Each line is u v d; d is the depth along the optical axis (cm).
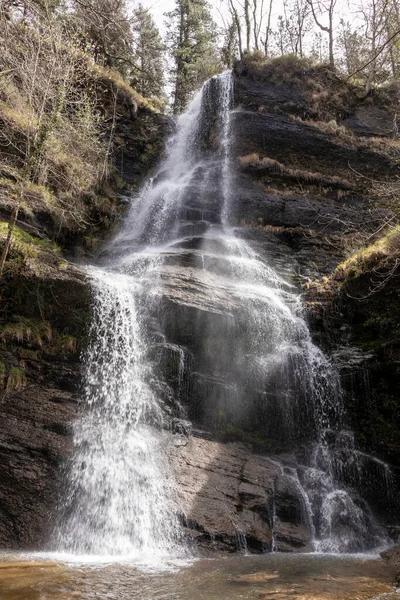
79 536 750
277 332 1184
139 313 1098
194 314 1097
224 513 807
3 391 885
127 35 1986
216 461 931
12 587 509
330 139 2062
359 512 977
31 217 1252
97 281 1091
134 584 550
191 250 1417
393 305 1184
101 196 1695
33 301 1009
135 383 1009
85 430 874
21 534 720
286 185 1895
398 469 1079
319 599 511
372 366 1151
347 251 1633
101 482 813
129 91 2172
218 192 1770
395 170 2033
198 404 1032
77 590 511
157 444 917
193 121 2325
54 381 947
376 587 574
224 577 598
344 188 1934
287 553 798
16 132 1334
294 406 1106
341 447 1090
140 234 1680
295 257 1619
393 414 1111
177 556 722
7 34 1352
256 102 2145
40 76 1359
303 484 971
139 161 2081
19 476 772
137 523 779
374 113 2277
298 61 2323
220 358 1089
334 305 1300
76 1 1638
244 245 1574
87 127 1567
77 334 1019
